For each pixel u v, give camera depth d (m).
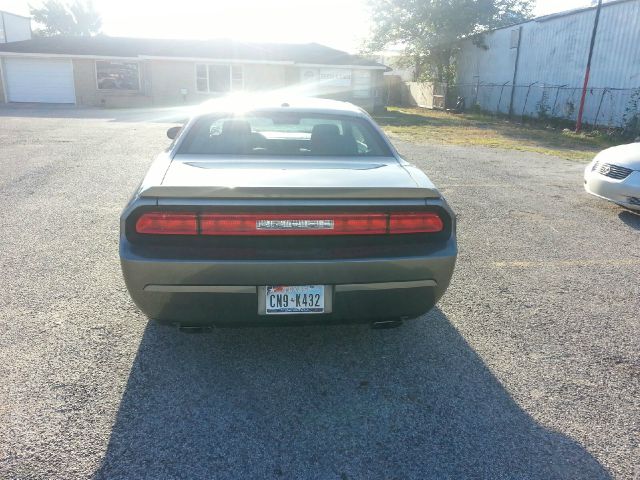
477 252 5.09
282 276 2.55
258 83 27.42
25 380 2.74
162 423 2.46
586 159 11.90
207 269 2.51
